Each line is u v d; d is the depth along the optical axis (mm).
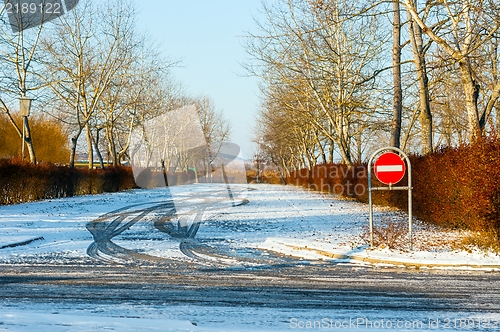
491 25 17375
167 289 9344
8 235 17266
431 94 33594
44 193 35656
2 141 54469
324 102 38094
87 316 7195
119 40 45469
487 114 18953
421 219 20469
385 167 14156
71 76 41438
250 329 6684
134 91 51031
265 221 22531
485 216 13703
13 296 8633
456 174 16000
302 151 75875
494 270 11594
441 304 8203
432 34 17672
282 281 10203
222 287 9555
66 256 13750
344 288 9477
